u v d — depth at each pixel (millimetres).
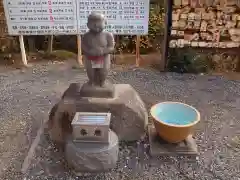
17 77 2693
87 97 1856
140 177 1649
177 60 2756
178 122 1827
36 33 2734
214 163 1739
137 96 1958
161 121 1723
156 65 2908
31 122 2094
